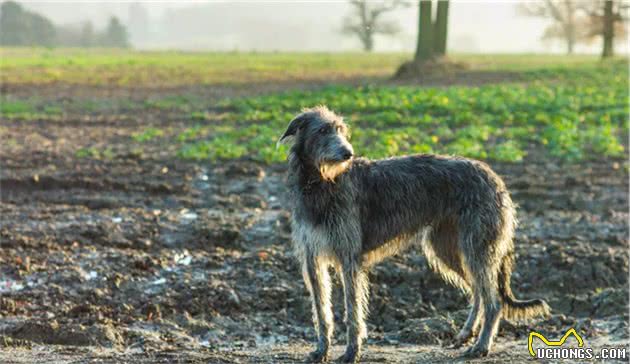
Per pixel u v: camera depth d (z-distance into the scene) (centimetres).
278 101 3198
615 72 4847
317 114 857
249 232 1412
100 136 2461
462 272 923
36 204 1577
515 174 1970
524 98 3173
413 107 2972
